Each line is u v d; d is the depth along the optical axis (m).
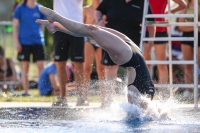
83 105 24.89
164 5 26.58
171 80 27.58
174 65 33.34
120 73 37.09
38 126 16.78
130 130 15.63
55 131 15.59
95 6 27.69
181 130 15.63
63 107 23.17
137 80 18.53
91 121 18.06
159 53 26.36
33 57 31.80
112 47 18.28
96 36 18.27
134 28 24.27
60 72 25.56
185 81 28.42
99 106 23.91
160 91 25.09
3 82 33.78
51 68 32.53
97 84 27.48
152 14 24.16
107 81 23.73
